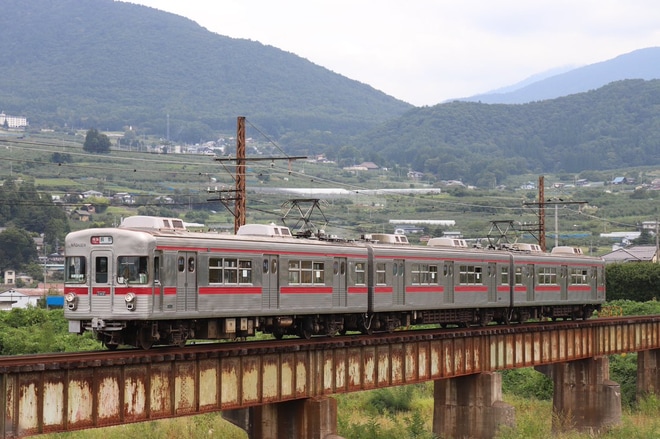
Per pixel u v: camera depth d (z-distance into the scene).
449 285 51.69
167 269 33.34
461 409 52.03
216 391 33.62
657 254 128.50
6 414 26.08
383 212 177.25
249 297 37.28
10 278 129.00
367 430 52.41
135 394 30.16
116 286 32.72
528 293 59.50
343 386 40.41
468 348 50.06
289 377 37.28
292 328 42.72
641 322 69.44
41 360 27.81
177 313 33.72
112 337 33.47
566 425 61.34
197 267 34.72
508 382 77.50
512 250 62.06
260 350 35.28
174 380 31.67
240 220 57.88
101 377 29.02
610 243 174.38
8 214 150.50
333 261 42.53
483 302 54.81
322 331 43.50
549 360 58.00
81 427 28.30
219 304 35.72
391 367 43.75
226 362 34.09
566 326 59.62
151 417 30.72
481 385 51.50
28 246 138.88
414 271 48.69
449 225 163.62
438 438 52.56
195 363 32.69
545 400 73.12
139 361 29.95
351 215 167.75
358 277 44.44
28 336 65.50
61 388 27.73
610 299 118.75
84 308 33.25
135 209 170.75
